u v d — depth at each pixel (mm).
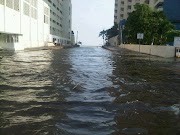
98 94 10656
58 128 6453
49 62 25203
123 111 8117
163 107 8695
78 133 6156
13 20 41375
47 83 12992
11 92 10672
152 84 13430
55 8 98750
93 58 34188
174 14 68125
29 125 6656
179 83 13992
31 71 17578
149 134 6191
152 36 51375
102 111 8078
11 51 40938
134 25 54562
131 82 13914
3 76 15016
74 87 12062
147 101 9555
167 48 37688
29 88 11586
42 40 68250
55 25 99812
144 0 92000
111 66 23156
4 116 7387
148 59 33312
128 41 74375
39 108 8273
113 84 13203
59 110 8102
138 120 7246
